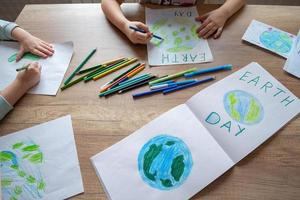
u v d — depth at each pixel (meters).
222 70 0.70
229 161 0.54
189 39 0.78
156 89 0.66
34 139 0.58
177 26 0.82
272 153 0.55
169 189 0.51
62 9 0.88
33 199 0.50
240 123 0.59
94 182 0.52
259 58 0.72
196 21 0.83
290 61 0.71
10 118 0.62
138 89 0.66
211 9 0.87
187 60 0.72
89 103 0.64
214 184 0.51
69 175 0.53
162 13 0.86
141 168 0.53
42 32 0.81
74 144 0.57
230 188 0.51
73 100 0.65
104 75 0.69
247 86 0.66
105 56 0.74
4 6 1.56
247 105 0.62
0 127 0.60
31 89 0.67
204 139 0.57
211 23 0.80
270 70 0.70
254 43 0.76
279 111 0.61
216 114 0.61
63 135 0.58
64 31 0.81
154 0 0.90
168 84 0.66
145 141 0.57
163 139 0.57
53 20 0.84
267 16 0.84
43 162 0.55
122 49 0.76
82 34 0.80
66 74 0.70
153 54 0.74
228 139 0.57
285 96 0.64
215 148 0.55
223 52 0.74
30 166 0.54
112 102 0.64
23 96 0.66
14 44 0.78
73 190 0.51
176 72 0.70
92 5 0.89
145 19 0.84
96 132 0.59
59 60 0.73
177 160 0.54
